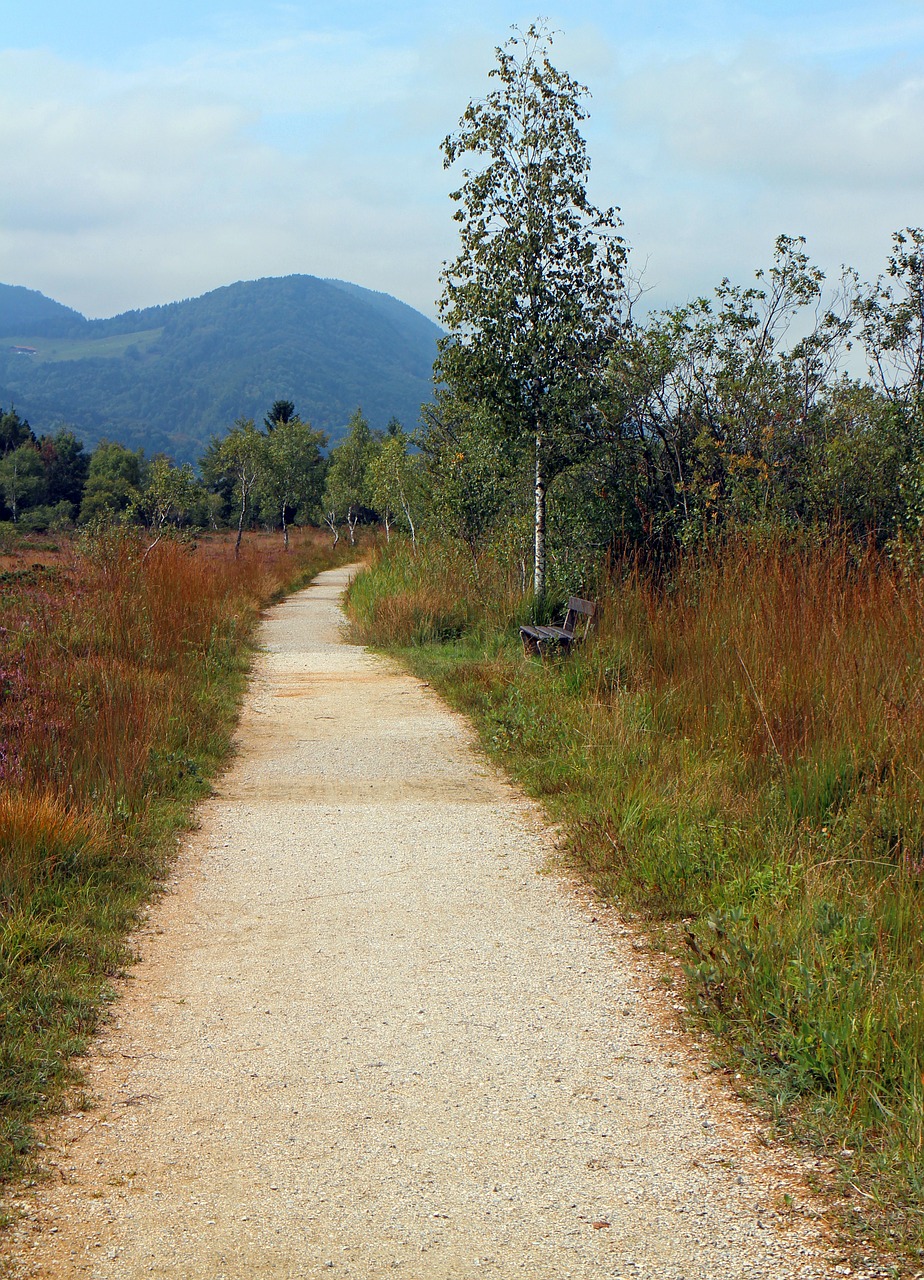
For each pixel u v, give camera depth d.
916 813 5.69
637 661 9.64
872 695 6.78
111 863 5.82
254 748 9.23
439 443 23.30
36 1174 3.11
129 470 87.50
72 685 8.91
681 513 13.48
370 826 6.95
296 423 53.03
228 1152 3.26
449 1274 2.69
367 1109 3.53
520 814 7.21
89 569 14.32
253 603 21.45
